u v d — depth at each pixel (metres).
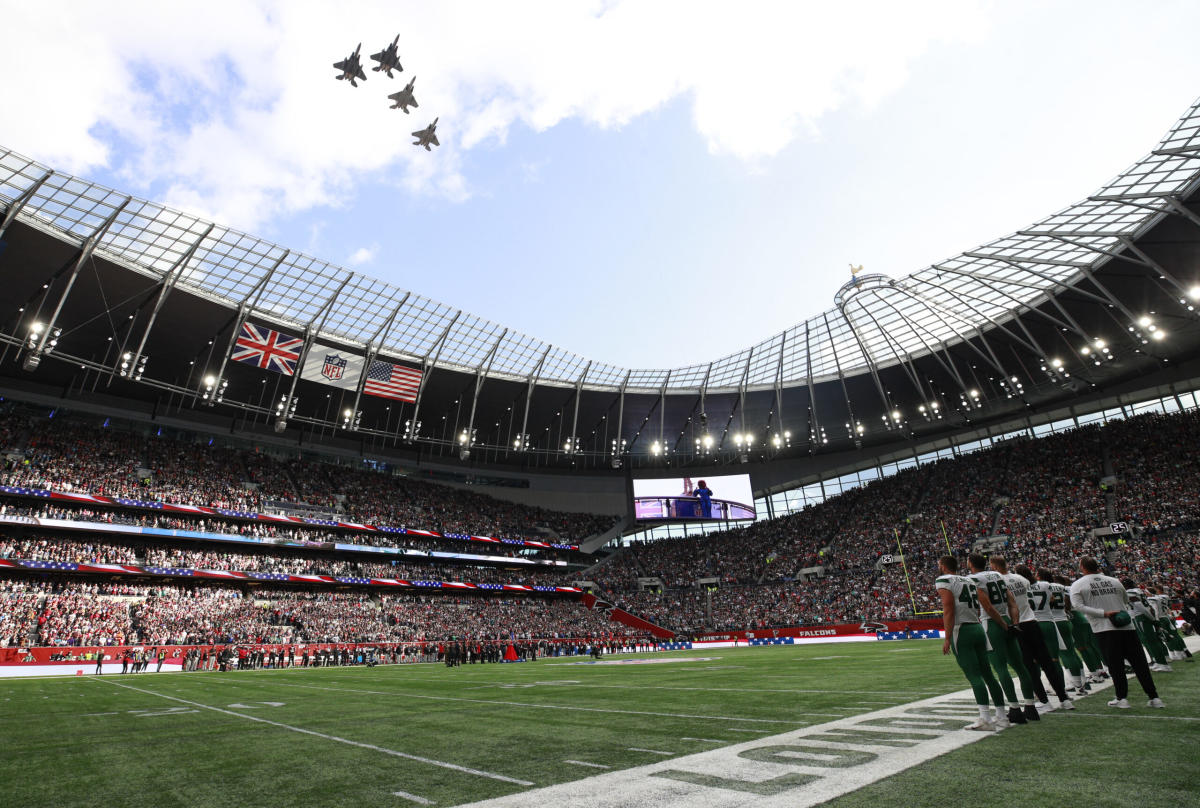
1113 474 50.75
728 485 70.88
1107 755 5.70
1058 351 52.16
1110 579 8.48
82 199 34.06
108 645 35.50
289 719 12.74
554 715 12.12
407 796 6.06
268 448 59.78
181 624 40.81
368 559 57.31
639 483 68.88
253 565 48.16
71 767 8.16
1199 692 9.20
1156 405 54.59
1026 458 57.97
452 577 58.59
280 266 42.25
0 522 38.75
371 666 38.12
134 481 46.78
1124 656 8.26
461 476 70.88
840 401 63.78
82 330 42.56
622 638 57.12
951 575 7.84
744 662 29.22
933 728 7.88
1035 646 8.55
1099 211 37.97
